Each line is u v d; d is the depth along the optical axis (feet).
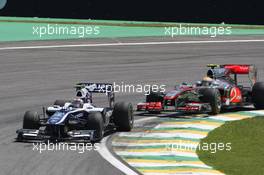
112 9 475.72
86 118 184.65
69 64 349.00
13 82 298.15
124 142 176.96
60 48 400.88
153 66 344.08
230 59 366.22
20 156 161.48
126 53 386.11
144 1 476.13
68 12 476.13
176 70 331.98
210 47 409.69
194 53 387.34
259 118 210.18
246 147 170.81
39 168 149.38
